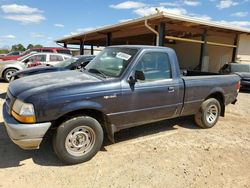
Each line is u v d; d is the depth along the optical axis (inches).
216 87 208.8
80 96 133.7
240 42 626.8
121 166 139.2
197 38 735.7
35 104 123.1
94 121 141.6
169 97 174.9
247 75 458.3
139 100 158.1
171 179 127.9
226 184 126.0
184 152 161.3
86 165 139.1
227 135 199.3
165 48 176.6
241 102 349.4
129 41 958.4
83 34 705.6
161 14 382.0
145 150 162.1
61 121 134.6
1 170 129.7
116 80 149.5
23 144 124.2
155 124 218.8
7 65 453.7
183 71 248.5
